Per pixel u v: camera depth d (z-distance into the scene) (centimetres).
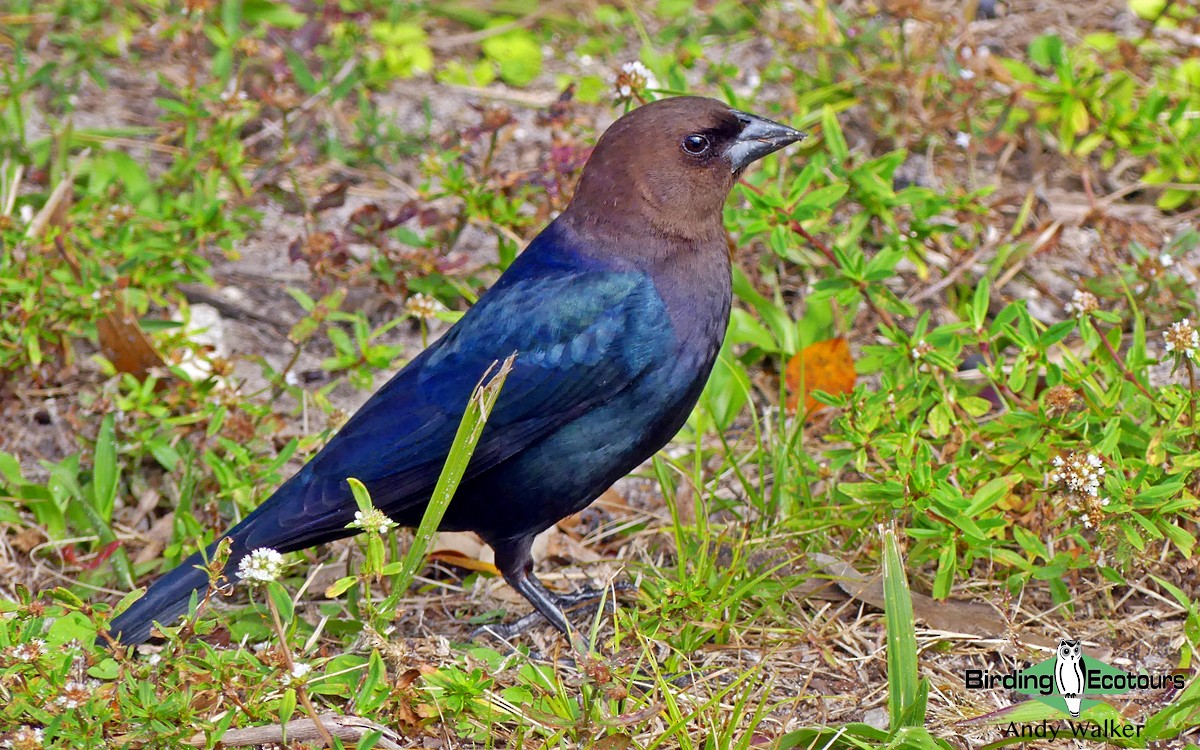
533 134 1379
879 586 851
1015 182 1284
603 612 887
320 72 1398
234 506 941
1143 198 1263
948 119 1234
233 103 1211
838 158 1113
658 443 850
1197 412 852
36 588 913
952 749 720
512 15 1570
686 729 724
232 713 685
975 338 916
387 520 708
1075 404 909
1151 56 1376
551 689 766
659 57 1406
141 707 682
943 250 1175
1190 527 852
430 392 826
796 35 1360
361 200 1298
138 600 778
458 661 799
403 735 741
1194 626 789
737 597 827
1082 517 801
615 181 837
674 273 832
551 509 845
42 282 1041
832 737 720
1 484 963
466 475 821
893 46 1329
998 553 823
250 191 1184
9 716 688
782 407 945
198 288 1189
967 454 871
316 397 1004
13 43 1460
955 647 830
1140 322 927
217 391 1008
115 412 1017
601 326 816
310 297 1170
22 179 1240
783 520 902
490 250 1241
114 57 1472
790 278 1164
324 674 760
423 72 1482
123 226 1095
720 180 845
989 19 1503
